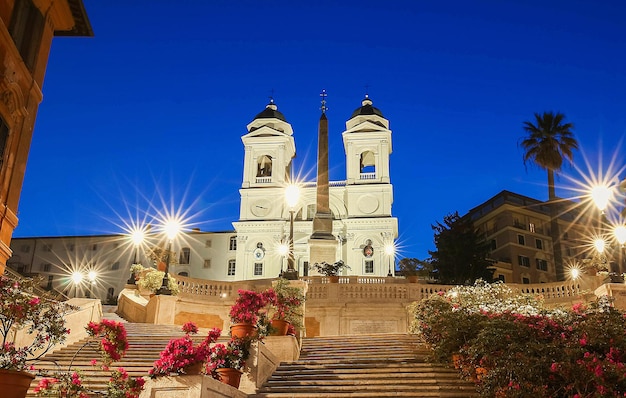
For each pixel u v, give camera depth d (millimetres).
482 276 49656
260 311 16203
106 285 71375
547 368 11570
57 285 71688
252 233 67750
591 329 12523
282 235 67000
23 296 9695
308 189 69938
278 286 15891
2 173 14992
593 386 11172
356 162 71375
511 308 16141
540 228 69375
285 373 13336
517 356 11648
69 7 18031
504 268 65188
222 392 10836
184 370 10398
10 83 14938
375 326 27031
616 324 12719
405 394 11727
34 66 16547
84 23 18578
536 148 49906
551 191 48000
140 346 15414
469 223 52375
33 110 16547
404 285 27922
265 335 14500
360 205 68938
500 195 70000
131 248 72438
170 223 25297
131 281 27453
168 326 21766
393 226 68125
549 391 11281
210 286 27641
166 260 25984
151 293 26234
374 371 13164
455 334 13719
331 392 12109
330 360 14172
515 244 66750
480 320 13984
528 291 27641
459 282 46500
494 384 11555
